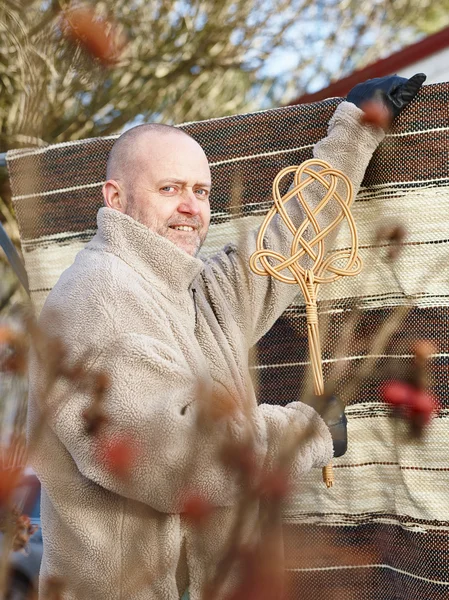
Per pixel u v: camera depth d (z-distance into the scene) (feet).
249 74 21.02
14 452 2.51
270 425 4.31
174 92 20.40
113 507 4.60
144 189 5.21
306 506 6.10
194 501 2.82
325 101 6.12
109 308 4.50
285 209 5.60
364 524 6.01
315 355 5.00
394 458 5.90
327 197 5.23
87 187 6.68
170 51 19.63
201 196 5.39
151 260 4.85
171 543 4.47
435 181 5.76
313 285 5.10
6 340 2.63
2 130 12.96
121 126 19.42
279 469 2.66
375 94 5.69
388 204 5.87
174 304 4.89
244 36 19.98
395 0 20.94
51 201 6.73
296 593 5.97
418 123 5.77
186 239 5.26
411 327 5.81
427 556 5.76
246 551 2.45
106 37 3.24
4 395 2.71
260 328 5.49
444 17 21.50
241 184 6.35
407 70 12.66
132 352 4.31
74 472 4.63
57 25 3.33
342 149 5.67
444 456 5.69
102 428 4.15
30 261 6.68
